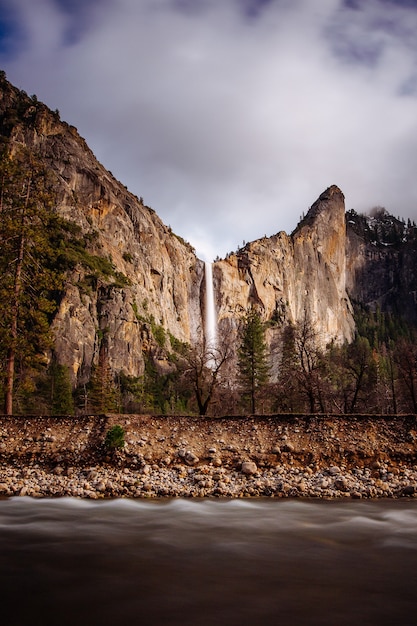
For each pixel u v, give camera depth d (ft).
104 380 247.50
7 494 58.90
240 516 49.03
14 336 93.09
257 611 26.20
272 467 69.21
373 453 70.95
